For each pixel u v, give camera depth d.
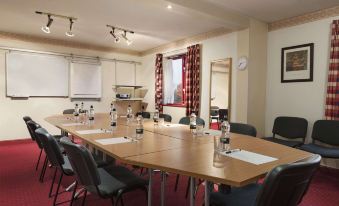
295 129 3.69
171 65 5.98
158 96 6.15
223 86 4.57
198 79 5.05
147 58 6.67
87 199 2.58
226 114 4.46
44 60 5.50
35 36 5.35
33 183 3.02
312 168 1.20
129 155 1.75
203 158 1.67
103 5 3.49
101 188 1.73
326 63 3.53
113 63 6.47
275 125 3.93
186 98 5.29
